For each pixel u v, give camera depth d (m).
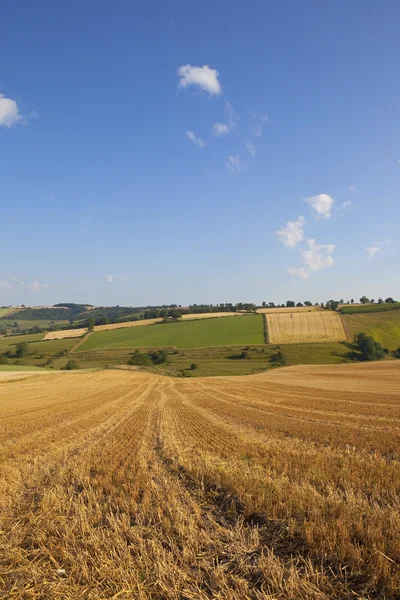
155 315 161.38
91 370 85.81
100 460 13.14
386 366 82.56
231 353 107.94
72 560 5.89
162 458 13.62
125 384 57.69
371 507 7.53
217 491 9.45
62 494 9.28
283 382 58.75
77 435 18.80
